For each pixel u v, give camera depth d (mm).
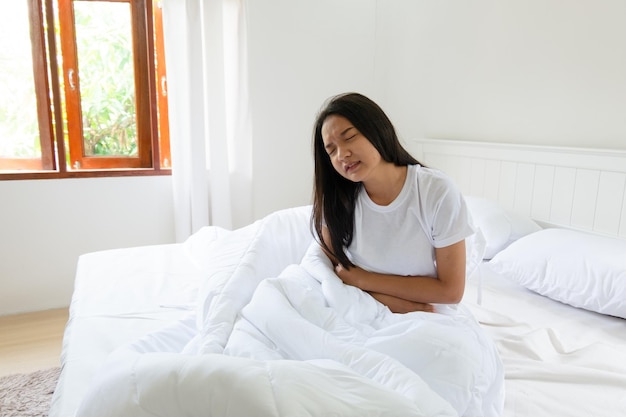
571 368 1137
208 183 2832
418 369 829
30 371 1956
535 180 2096
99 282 1651
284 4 2871
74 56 2596
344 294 1049
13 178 2463
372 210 1104
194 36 2586
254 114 2920
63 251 2633
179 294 1562
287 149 3055
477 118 2438
